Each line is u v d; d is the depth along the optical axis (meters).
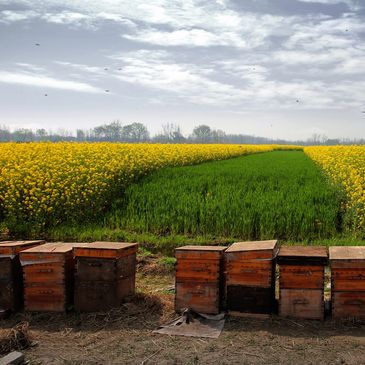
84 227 12.52
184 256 6.24
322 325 5.68
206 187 17.34
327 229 11.52
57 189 13.11
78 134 113.56
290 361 4.76
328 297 6.80
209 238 11.53
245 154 52.28
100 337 5.60
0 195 13.14
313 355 4.87
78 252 6.39
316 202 14.27
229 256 6.10
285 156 46.97
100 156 19.88
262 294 5.98
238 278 6.07
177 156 27.95
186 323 5.92
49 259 6.46
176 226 12.27
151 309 6.44
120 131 123.12
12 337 5.38
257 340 5.31
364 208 11.41
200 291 6.18
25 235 12.20
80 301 6.40
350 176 15.60
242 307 6.05
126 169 17.94
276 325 5.75
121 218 13.29
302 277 5.87
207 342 5.32
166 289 7.71
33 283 6.51
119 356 5.04
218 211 12.43
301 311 5.87
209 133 166.25
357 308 5.69
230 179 19.80
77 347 5.34
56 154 19.39
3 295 6.54
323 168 22.98
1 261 6.55
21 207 12.27
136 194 15.31
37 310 6.51
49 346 5.40
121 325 5.92
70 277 6.64
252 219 11.95
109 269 6.31
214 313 6.11
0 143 24.67
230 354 4.98
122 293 6.50
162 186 16.86
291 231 11.57
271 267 5.95
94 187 13.84
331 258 5.75
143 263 9.32
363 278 5.66
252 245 6.42
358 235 11.24
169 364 4.80
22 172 14.60
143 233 12.05
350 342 5.14
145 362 4.86
